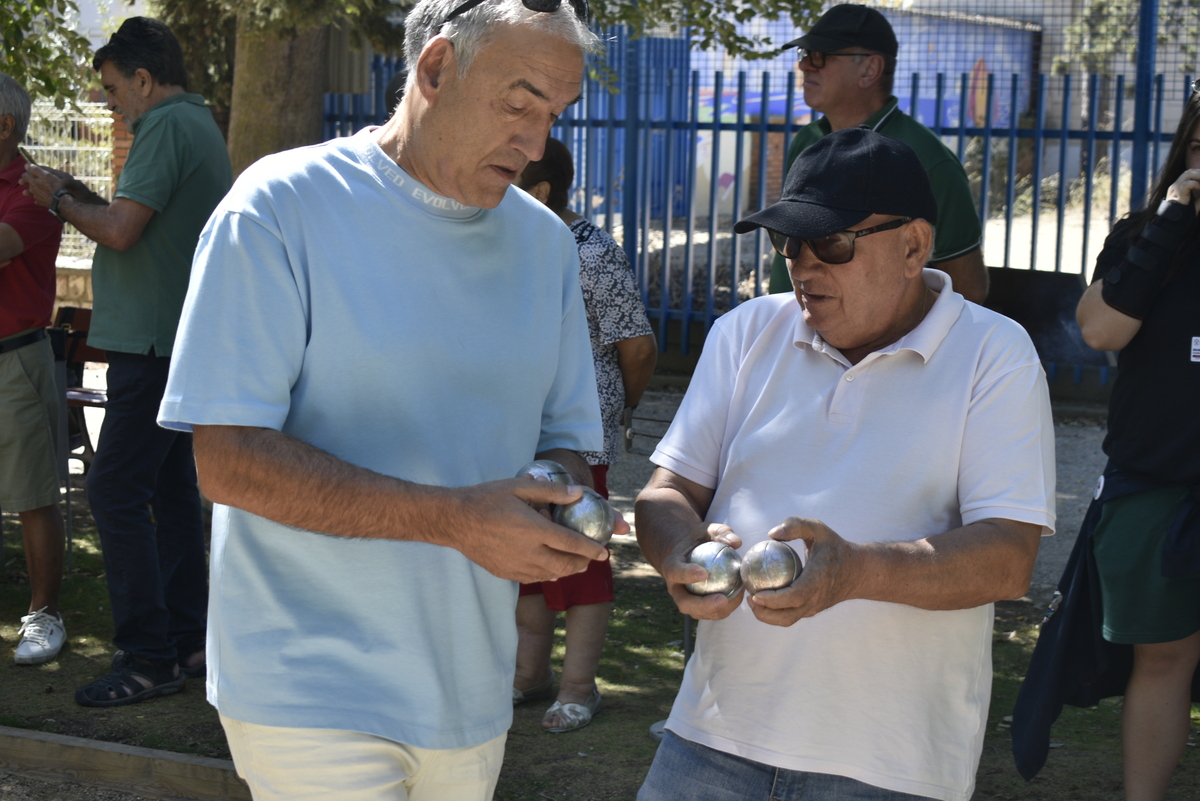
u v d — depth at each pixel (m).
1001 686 4.33
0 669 4.38
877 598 1.87
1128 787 3.03
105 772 3.56
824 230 1.96
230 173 4.41
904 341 2.03
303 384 1.85
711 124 10.44
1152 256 2.79
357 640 1.87
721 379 2.24
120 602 4.06
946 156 3.86
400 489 1.74
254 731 1.88
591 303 3.76
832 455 2.05
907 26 10.70
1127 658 3.04
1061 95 9.62
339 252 1.83
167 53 4.19
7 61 6.60
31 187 4.11
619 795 3.43
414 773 1.95
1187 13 9.42
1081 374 9.44
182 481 4.34
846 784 1.99
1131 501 2.87
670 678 4.43
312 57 10.00
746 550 2.09
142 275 4.00
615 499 7.18
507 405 1.98
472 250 1.93
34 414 4.44
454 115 1.80
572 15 1.80
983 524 1.96
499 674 2.02
